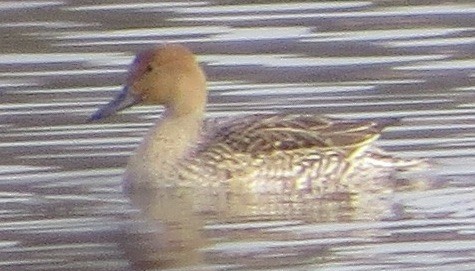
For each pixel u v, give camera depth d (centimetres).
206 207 1686
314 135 1789
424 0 2269
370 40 2112
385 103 1914
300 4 2244
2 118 1872
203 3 2248
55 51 2081
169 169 1758
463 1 2253
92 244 1555
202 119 1794
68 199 1683
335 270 1476
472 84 1962
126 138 1830
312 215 1653
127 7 2236
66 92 1948
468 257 1509
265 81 1984
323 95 1944
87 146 1806
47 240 1564
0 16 2208
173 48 1798
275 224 1622
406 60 2044
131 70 1802
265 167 1773
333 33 2136
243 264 1497
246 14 2208
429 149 1797
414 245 1545
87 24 2173
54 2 2256
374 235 1579
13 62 2050
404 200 1695
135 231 1594
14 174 1733
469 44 2094
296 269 1480
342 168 1781
